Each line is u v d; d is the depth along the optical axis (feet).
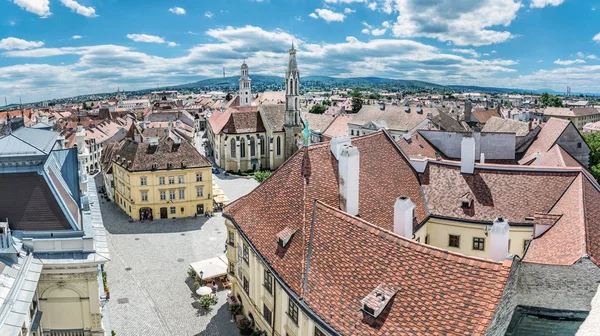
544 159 197.88
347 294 82.99
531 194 135.23
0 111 629.51
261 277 118.11
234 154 418.51
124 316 149.89
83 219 120.57
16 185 108.47
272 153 426.10
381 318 74.59
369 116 437.58
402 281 77.66
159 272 185.78
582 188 122.21
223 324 144.15
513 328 71.31
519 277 75.72
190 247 215.31
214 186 314.14
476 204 138.31
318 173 120.88
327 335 82.33
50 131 166.30
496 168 144.46
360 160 133.18
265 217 121.29
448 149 219.82
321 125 492.95
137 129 363.35
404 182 142.31
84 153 204.44
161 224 252.21
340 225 97.04
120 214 271.08
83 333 108.99
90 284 106.22
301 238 101.65
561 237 99.86
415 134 224.12
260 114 435.53
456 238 138.82
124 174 264.52
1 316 79.30
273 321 110.63
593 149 270.87
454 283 71.26
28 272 95.96
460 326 65.57
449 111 515.09
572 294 75.10
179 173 261.24
